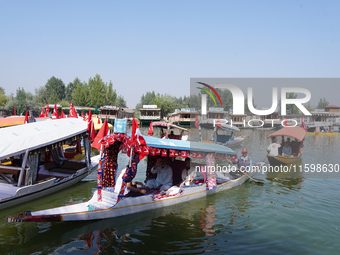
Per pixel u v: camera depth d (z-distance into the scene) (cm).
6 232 698
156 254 591
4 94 6812
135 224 750
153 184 951
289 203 902
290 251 603
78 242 646
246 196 979
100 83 7844
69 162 1324
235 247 621
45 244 636
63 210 745
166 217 801
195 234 689
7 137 944
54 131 1091
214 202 926
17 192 896
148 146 838
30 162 980
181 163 1005
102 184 862
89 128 1223
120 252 599
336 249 610
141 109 6044
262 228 719
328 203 893
